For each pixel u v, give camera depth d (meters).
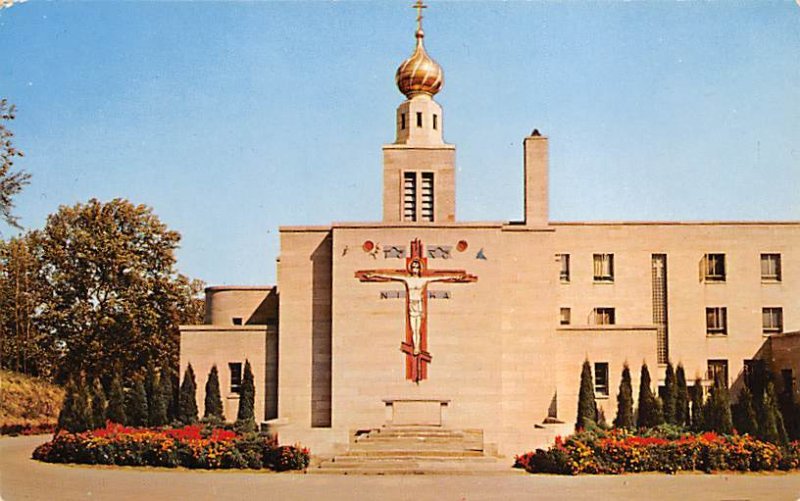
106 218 72.00
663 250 63.00
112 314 70.06
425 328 52.03
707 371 62.53
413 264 52.44
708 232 63.19
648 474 42.25
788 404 55.44
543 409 53.81
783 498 36.12
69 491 37.22
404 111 58.94
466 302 52.22
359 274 52.41
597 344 55.19
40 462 45.59
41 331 70.75
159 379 55.22
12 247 71.25
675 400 53.59
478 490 37.72
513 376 53.97
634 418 54.22
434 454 45.59
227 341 55.50
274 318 61.03
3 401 67.44
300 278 54.44
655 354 55.19
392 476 41.72
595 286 62.50
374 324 52.12
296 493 37.03
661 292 62.97
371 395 51.75
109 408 53.59
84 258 70.25
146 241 73.31
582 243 62.84
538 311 54.38
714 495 36.69
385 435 49.09
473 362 51.91
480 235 52.69
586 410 51.50
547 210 58.41
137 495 36.44
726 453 43.00
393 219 56.94
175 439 45.03
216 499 35.69
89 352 69.69
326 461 44.41
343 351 52.00
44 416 68.69
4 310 70.94
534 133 58.91
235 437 45.84
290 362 53.97
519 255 54.69
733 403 61.03
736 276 63.06
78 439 45.69
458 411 51.59
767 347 62.53
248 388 53.88
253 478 41.00
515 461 44.50
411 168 57.28
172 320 72.81
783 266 63.16
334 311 52.25
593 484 39.31
